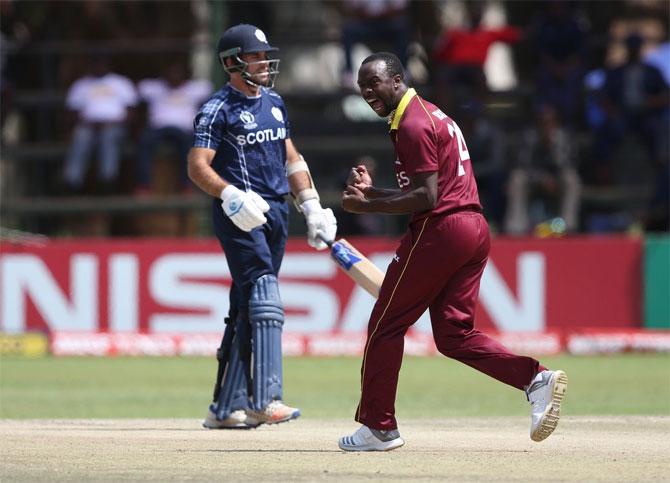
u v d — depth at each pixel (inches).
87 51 2888.8
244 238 1050.7
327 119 2861.7
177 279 2274.9
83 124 2758.4
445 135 848.3
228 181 1062.4
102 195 2992.1
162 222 2997.0
